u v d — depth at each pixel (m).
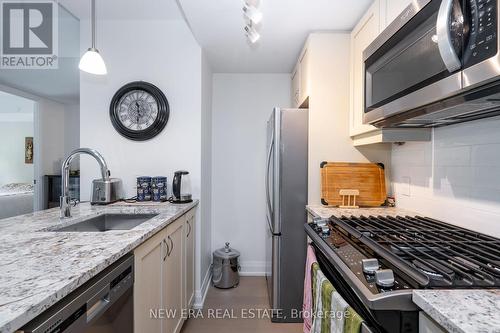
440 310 0.55
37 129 4.11
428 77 0.91
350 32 2.04
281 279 2.10
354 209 1.82
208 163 2.78
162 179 2.19
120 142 2.31
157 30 2.31
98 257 0.85
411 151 1.72
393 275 0.71
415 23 0.98
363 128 1.73
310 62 2.05
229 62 2.72
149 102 2.28
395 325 0.65
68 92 3.94
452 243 0.98
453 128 1.34
